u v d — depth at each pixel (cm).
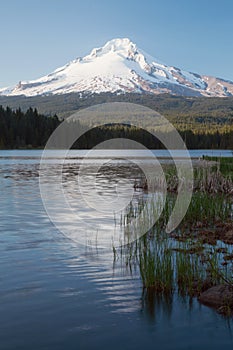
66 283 903
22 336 680
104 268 1010
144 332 701
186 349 655
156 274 902
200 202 1762
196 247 1171
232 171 3133
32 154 8300
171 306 804
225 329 716
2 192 2491
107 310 779
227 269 995
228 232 1373
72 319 739
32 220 1609
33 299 815
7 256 1094
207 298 831
